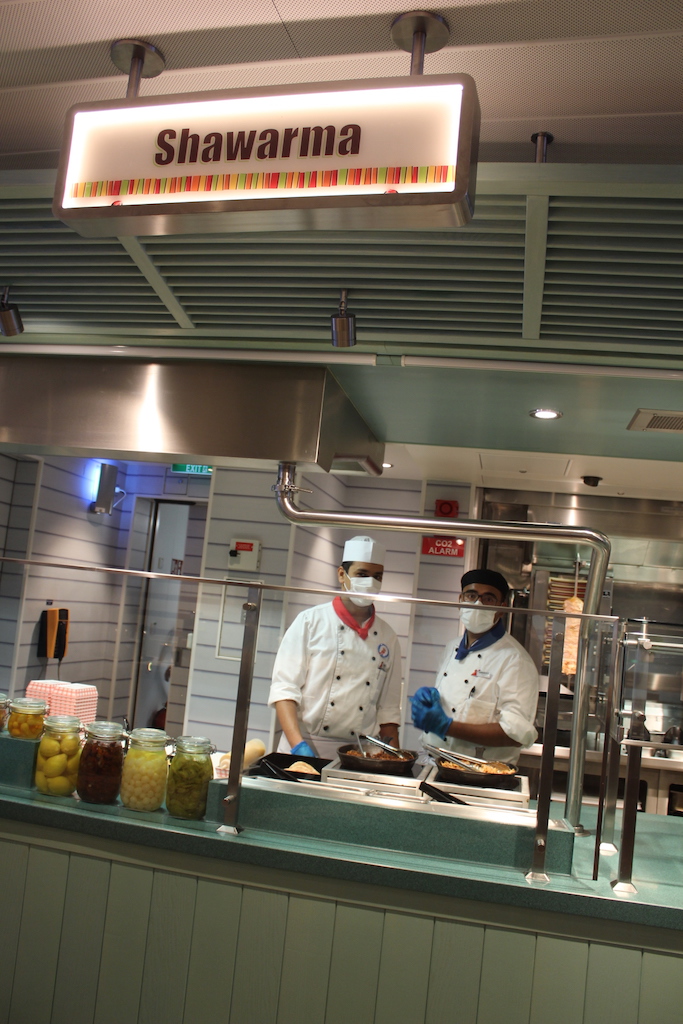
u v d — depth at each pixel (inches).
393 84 57.6
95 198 62.7
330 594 91.4
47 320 98.9
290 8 60.7
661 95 65.5
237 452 100.4
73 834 86.1
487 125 71.6
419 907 77.2
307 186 58.8
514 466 179.8
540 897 74.9
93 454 111.5
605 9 57.1
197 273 83.9
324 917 78.7
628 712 79.4
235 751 86.1
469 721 86.9
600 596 94.3
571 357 87.7
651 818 102.5
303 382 99.9
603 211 68.5
